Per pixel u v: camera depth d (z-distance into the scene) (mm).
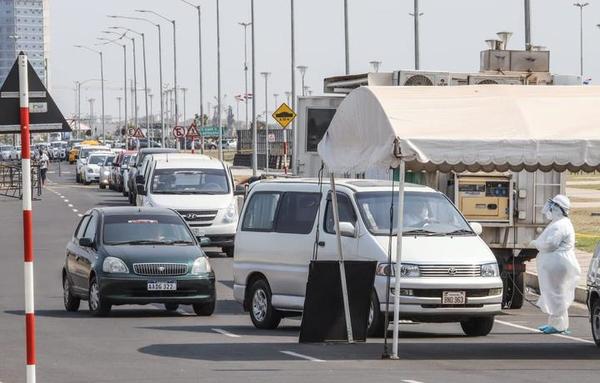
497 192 49250
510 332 42625
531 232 49469
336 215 38719
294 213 43094
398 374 31469
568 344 39031
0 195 150000
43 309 50281
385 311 37625
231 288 59062
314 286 38125
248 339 39875
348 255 40312
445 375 31375
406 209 40781
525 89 36219
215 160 79750
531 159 34469
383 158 34406
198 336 40656
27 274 23406
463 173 49094
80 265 48438
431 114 34750
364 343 38438
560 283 41688
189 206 73625
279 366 33062
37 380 30297
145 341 39062
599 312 37781
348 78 60125
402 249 39031
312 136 70875
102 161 183875
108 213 49219
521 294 50031
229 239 74125
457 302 38656
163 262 46562
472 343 39094
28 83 23797
